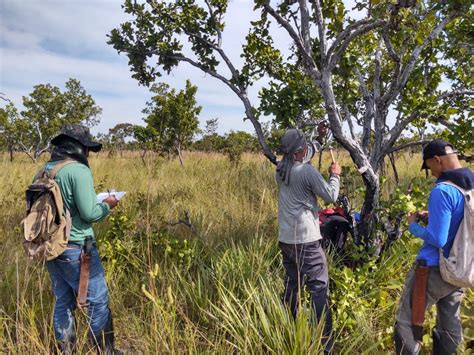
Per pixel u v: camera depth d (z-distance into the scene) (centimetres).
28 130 2167
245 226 543
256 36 501
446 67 451
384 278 384
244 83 479
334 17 399
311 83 405
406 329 279
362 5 377
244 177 934
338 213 423
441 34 424
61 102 2284
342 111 493
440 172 264
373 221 392
